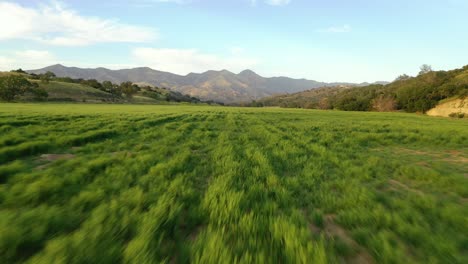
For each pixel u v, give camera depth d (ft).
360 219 10.38
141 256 7.44
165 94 648.38
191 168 19.03
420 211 11.57
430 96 251.39
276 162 21.45
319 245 8.32
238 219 10.23
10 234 8.00
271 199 12.57
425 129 54.29
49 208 10.35
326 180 16.89
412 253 8.38
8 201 10.99
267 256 7.79
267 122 67.46
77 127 38.68
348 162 21.89
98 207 10.53
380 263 7.91
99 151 24.25
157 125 50.65
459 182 16.24
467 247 8.70
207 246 8.01
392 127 58.49
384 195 13.41
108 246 7.86
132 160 20.06
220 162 20.54
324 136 40.34
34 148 22.22
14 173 15.12
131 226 9.25
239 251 8.04
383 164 21.74
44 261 7.09
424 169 19.42
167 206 10.85
